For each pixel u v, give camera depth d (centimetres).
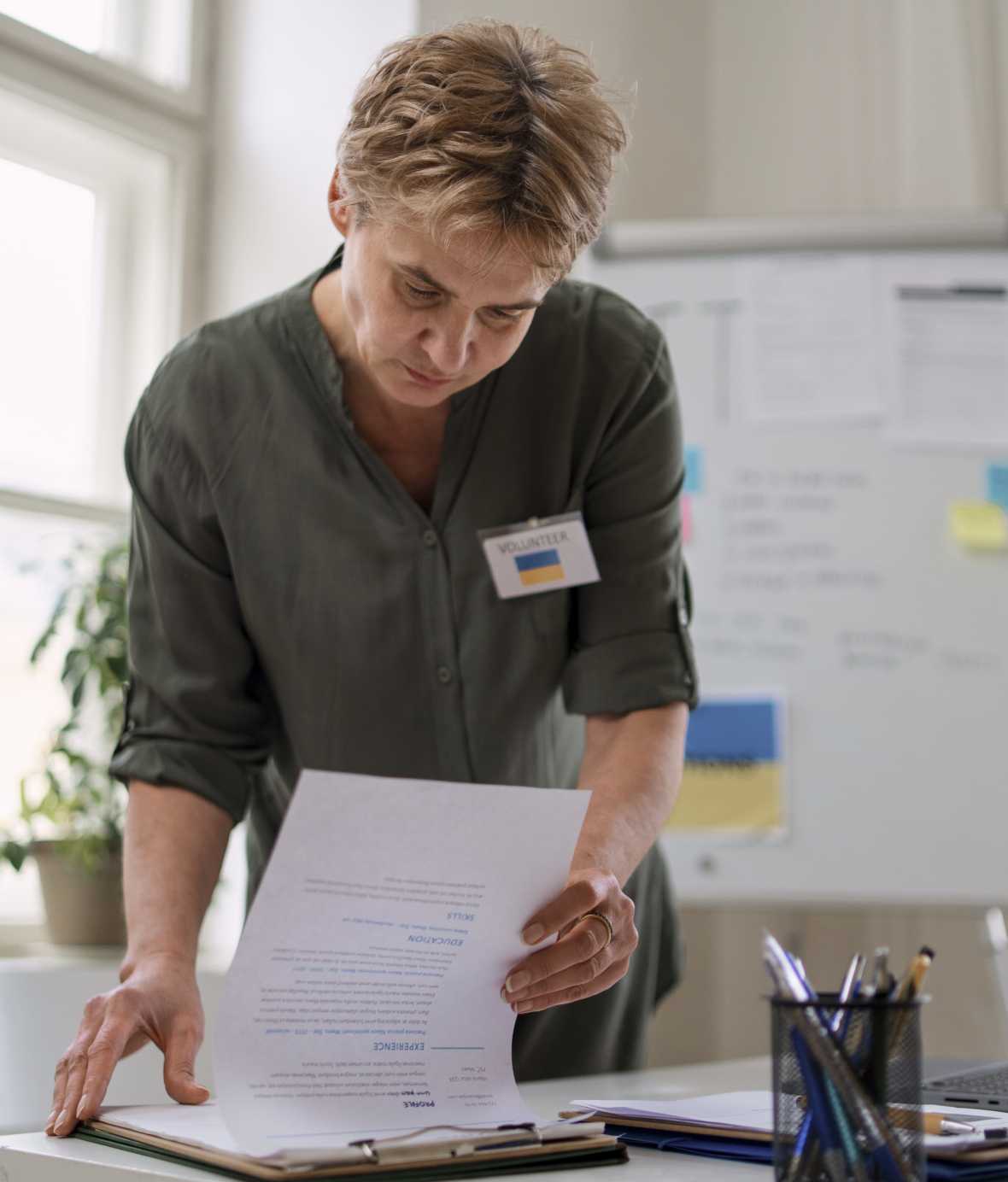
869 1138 68
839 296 255
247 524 125
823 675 246
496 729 131
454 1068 86
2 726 233
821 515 249
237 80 258
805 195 295
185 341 131
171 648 127
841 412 251
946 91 290
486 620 129
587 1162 79
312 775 72
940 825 240
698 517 252
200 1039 100
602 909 92
